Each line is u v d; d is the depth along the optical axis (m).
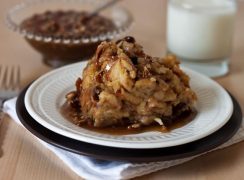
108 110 0.36
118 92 0.36
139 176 0.33
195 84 0.42
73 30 0.52
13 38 0.58
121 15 0.58
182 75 0.39
